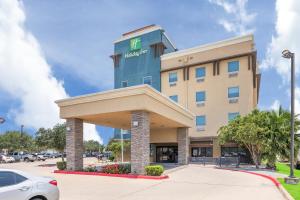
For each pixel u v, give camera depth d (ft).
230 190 42.63
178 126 93.71
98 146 356.79
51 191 25.79
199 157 113.70
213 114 121.19
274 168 80.64
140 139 58.54
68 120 71.05
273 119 80.28
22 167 101.86
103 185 47.67
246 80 115.65
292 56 51.26
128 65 148.25
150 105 60.08
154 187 45.50
